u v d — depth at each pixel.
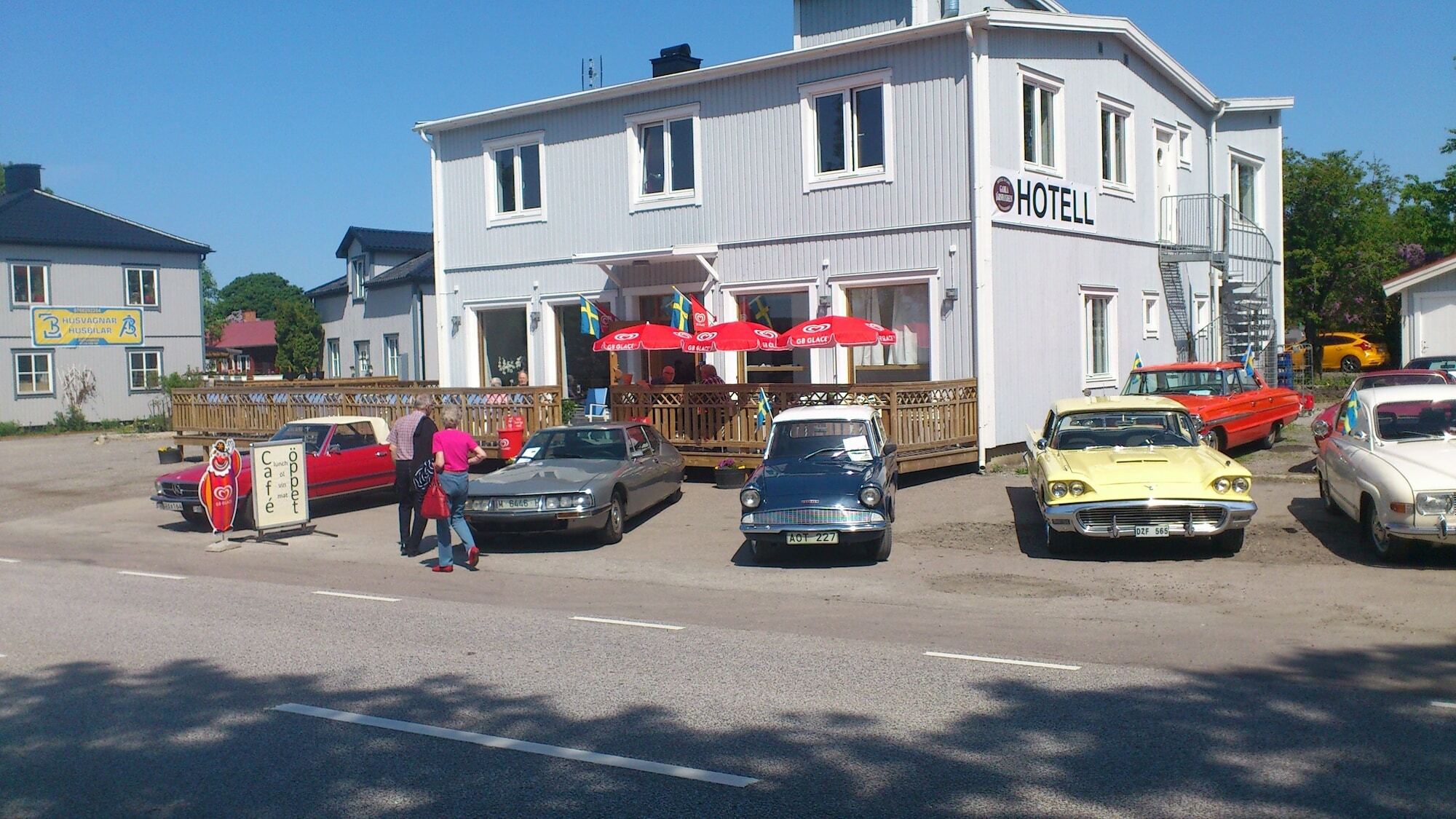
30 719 6.60
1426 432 10.81
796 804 4.96
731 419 17.42
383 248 38.31
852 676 7.11
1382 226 41.59
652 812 4.91
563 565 11.94
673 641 8.22
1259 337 25.47
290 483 14.38
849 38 21.69
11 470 23.81
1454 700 6.27
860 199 18.39
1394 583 9.32
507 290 23.23
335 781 5.42
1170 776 5.18
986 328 17.16
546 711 6.52
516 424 18.78
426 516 11.68
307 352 43.88
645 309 21.44
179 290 39.75
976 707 6.36
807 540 11.11
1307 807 4.78
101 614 9.78
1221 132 26.88
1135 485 10.56
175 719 6.53
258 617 9.46
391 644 8.33
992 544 12.04
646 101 20.92
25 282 35.84
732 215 19.94
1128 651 7.57
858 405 15.55
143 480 21.53
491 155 23.38
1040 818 4.73
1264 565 10.32
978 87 17.05
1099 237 20.41
